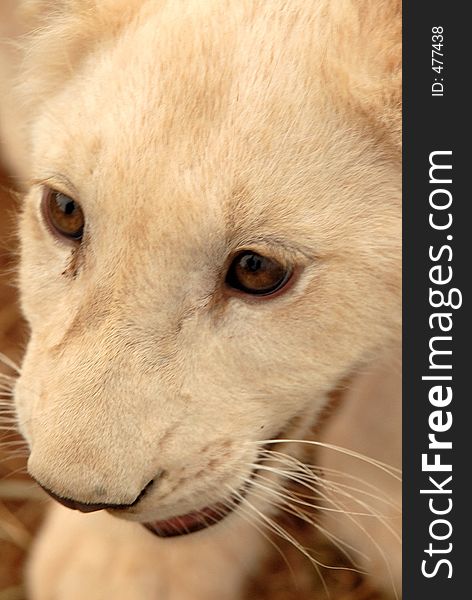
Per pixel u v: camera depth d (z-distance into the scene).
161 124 3.32
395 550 4.73
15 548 5.29
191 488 3.55
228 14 3.47
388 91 3.43
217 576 4.67
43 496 5.19
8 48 4.37
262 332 3.51
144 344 3.40
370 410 4.34
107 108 3.43
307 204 3.41
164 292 3.38
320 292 3.51
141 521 3.63
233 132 3.31
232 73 3.36
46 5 4.03
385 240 3.57
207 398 3.50
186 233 3.29
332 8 3.48
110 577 4.52
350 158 3.49
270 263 3.42
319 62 3.42
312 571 5.08
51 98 3.95
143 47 3.50
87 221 3.46
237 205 3.30
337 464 4.55
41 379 3.49
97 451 3.30
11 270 5.03
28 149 4.52
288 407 3.69
